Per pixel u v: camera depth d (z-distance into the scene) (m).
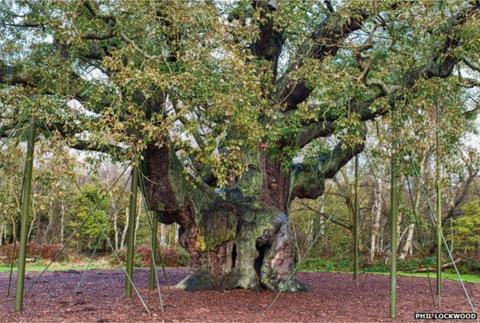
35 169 9.16
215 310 8.80
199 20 7.58
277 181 12.09
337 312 8.98
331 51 11.05
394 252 8.67
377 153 10.03
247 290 10.81
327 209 27.69
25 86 8.70
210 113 7.71
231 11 10.15
